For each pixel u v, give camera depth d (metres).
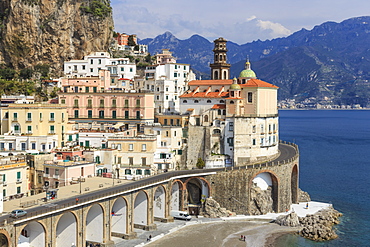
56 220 87.81
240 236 118.56
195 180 139.12
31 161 118.31
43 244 86.19
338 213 142.38
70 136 145.38
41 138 133.38
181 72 196.12
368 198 163.25
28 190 114.12
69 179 113.50
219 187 136.75
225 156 152.62
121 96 159.75
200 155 153.88
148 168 136.12
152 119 161.75
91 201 95.06
